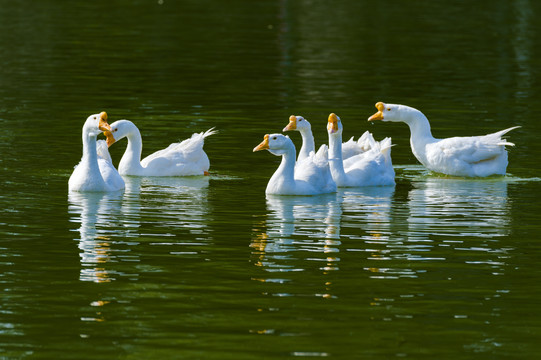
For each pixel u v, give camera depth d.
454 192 17.69
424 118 20.17
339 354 9.45
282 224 14.69
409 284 11.64
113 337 9.81
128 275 11.84
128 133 19.06
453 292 11.35
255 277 11.83
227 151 21.25
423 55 37.62
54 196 16.50
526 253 13.07
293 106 26.77
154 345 9.62
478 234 14.16
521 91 29.80
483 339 9.90
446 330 10.15
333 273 12.05
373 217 15.31
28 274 11.80
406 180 19.06
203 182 18.31
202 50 38.19
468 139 19.62
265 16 51.56
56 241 13.39
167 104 26.80
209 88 29.67
